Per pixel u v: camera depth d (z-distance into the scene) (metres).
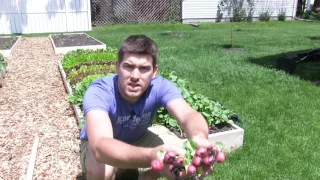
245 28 17.14
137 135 2.46
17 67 7.83
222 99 5.43
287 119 4.61
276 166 3.37
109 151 1.66
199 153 1.50
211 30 16.03
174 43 11.64
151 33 14.66
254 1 20.30
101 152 1.70
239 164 3.39
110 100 2.10
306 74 7.26
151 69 2.03
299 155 3.59
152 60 2.01
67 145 3.73
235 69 7.48
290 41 12.18
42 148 3.66
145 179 2.42
